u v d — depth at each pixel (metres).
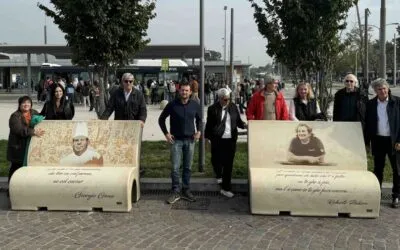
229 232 6.12
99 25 9.77
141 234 6.04
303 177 6.91
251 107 8.31
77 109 29.27
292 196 6.80
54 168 7.38
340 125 7.67
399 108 7.36
